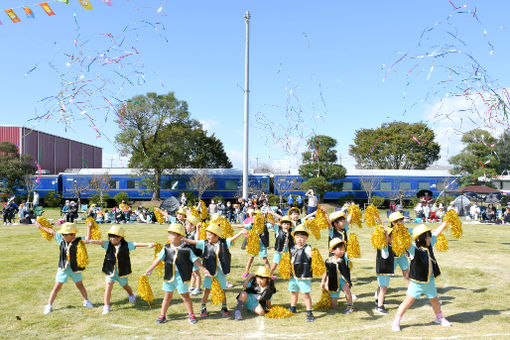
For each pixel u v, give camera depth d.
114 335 5.18
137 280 8.23
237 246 13.36
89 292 7.33
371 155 47.75
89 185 35.38
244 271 9.23
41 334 5.22
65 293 7.28
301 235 5.93
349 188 37.81
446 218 5.83
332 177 36.12
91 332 5.29
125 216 23.03
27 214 20.86
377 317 5.89
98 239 6.55
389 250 6.09
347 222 7.38
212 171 38.28
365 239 14.77
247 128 19.12
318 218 6.99
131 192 37.75
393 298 6.93
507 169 36.75
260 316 6.00
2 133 38.78
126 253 6.40
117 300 6.84
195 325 5.58
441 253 11.51
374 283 8.06
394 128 47.62
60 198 36.50
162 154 36.12
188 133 37.97
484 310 6.21
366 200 38.16
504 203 30.34
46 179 36.94
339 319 5.82
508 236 15.95
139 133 34.84
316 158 36.31
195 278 7.55
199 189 36.47
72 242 6.30
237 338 5.07
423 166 48.19
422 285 5.33
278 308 6.05
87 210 28.38
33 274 8.77
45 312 6.10
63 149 48.38
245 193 19.14
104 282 8.05
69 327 5.49
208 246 6.14
